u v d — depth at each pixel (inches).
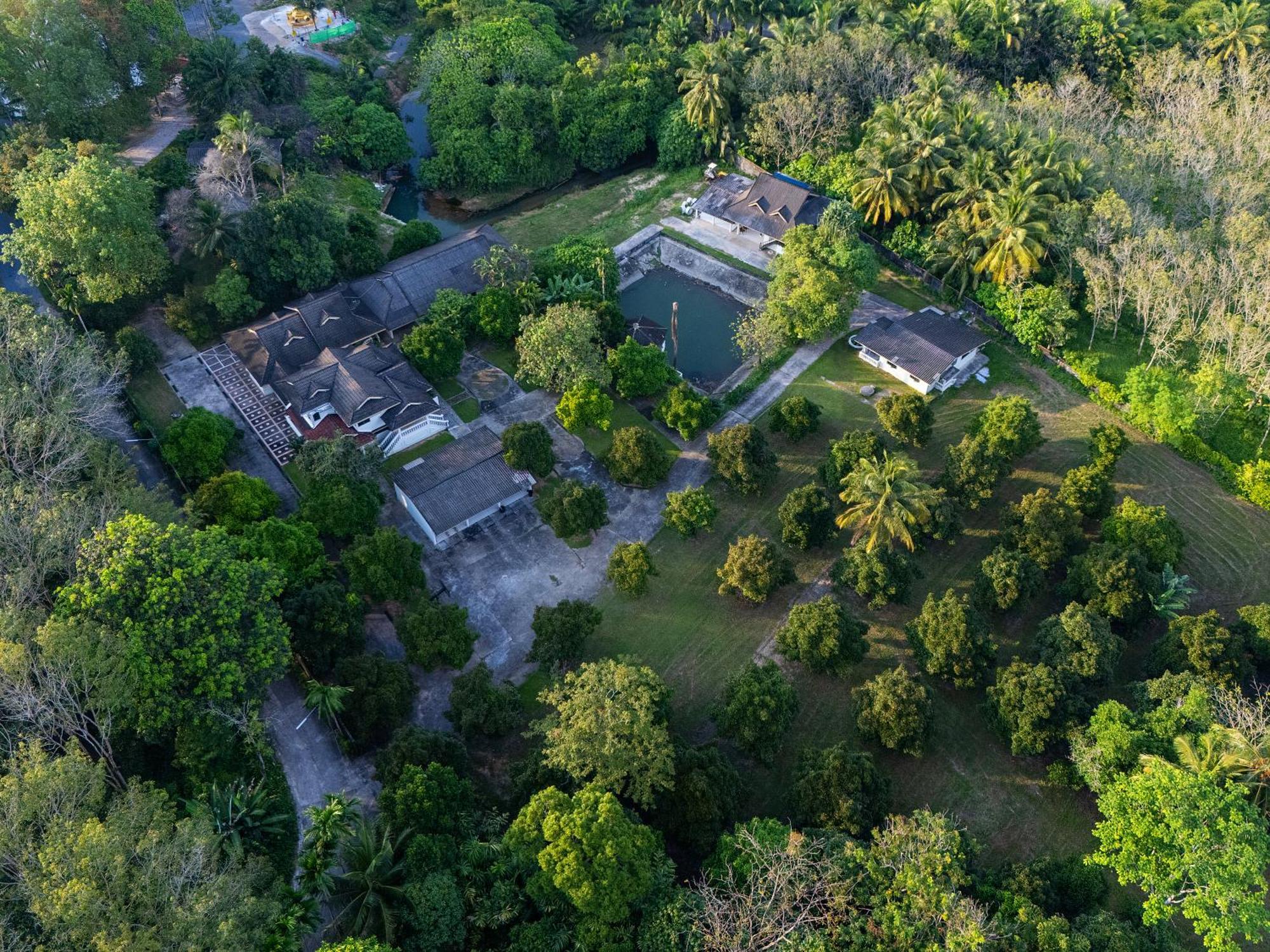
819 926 1931.6
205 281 3710.6
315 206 3713.1
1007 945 1879.9
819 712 2652.6
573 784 2246.6
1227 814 1999.3
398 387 3341.5
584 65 5049.2
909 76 4606.3
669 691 2425.0
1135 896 2258.9
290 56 4852.4
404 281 3708.2
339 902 1980.8
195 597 2192.4
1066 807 2444.6
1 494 2321.6
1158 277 3302.2
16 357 2751.0
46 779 1749.5
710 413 3400.6
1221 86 4817.9
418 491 3004.4
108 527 2237.9
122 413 3292.3
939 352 3572.8
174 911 1660.9
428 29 5689.0
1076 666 2488.9
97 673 2009.1
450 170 4719.5
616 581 2785.4
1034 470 3314.5
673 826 2208.4
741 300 4138.8
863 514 2795.3
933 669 2578.7
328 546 2947.8
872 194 4023.1
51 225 3267.7
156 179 4005.9
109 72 4252.0
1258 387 3307.1
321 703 2287.2
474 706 2427.4
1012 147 3875.5
